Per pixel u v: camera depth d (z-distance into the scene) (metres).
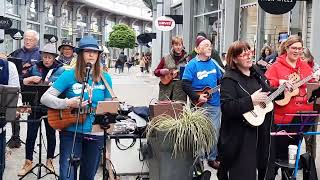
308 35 9.62
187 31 18.83
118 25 42.91
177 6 23.17
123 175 5.44
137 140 5.41
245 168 3.83
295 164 4.39
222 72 5.81
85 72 3.93
